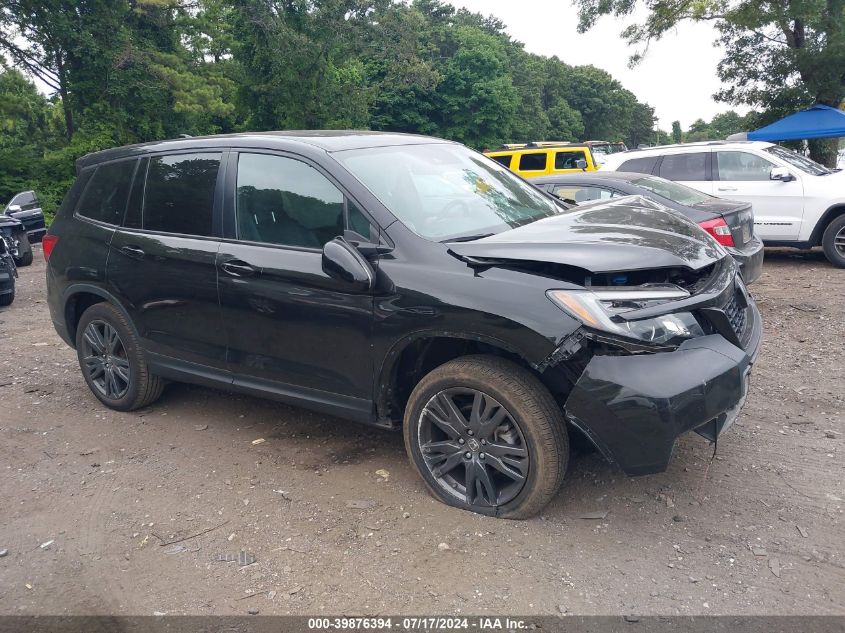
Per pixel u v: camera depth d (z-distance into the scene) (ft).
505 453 10.77
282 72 85.05
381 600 9.32
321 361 12.32
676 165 34.91
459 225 12.09
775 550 10.01
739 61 63.98
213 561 10.37
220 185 13.69
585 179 25.63
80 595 9.73
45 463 13.96
